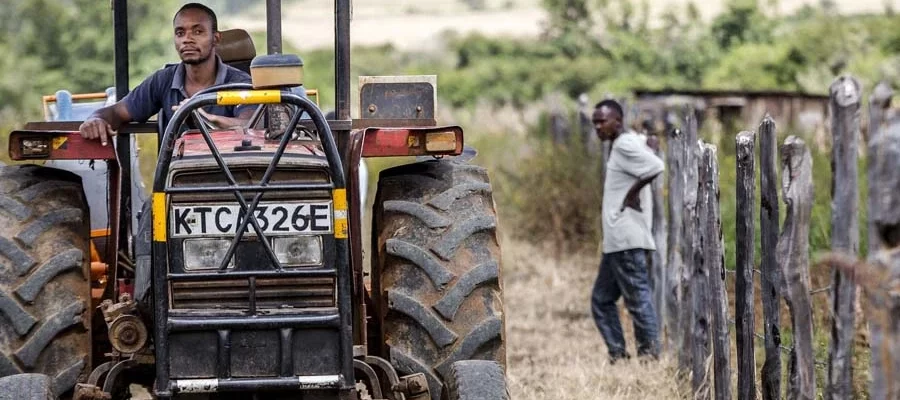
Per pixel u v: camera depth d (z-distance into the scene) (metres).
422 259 16.75
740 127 43.44
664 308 29.23
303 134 17.33
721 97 48.62
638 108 45.19
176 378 15.32
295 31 126.69
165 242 15.23
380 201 17.89
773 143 18.02
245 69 21.36
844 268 14.52
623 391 24.50
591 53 109.31
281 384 15.28
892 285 13.70
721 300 20.70
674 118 43.31
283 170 15.70
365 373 16.44
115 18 19.67
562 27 115.50
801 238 17.12
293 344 15.41
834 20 88.88
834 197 15.27
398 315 16.81
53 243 16.88
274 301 15.63
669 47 100.31
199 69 18.80
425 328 16.56
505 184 44.53
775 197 18.11
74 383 16.48
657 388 24.27
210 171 15.60
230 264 15.54
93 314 18.28
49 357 16.47
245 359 15.35
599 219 40.38
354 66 116.62
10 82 71.25
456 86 106.50
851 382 15.52
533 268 39.28
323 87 83.38
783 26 98.00
